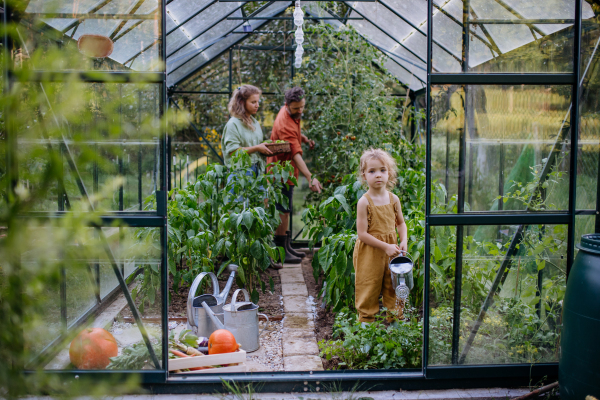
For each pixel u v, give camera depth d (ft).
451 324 7.93
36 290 3.06
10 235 2.92
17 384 3.12
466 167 7.88
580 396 6.83
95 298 7.53
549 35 7.85
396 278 8.84
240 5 15.85
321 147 17.92
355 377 7.87
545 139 7.96
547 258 8.02
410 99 20.48
